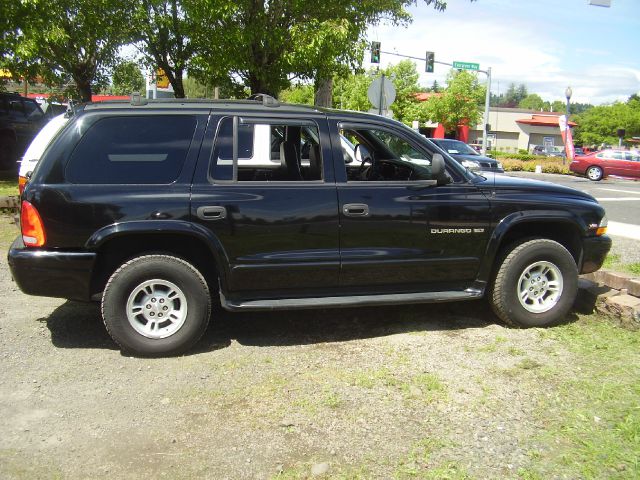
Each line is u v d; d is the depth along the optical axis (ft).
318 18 34.40
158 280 13.67
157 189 13.56
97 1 37.47
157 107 14.10
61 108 56.49
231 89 42.32
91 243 13.20
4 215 30.32
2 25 36.35
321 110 15.11
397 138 15.65
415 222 14.88
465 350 14.51
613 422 10.95
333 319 16.84
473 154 63.26
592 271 16.84
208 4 31.24
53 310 17.21
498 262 15.88
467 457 9.87
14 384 12.44
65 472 9.44
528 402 11.78
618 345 14.74
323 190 14.39
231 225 13.76
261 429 10.78
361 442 10.36
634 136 282.56
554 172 99.40
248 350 14.47
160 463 9.72
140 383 12.59
